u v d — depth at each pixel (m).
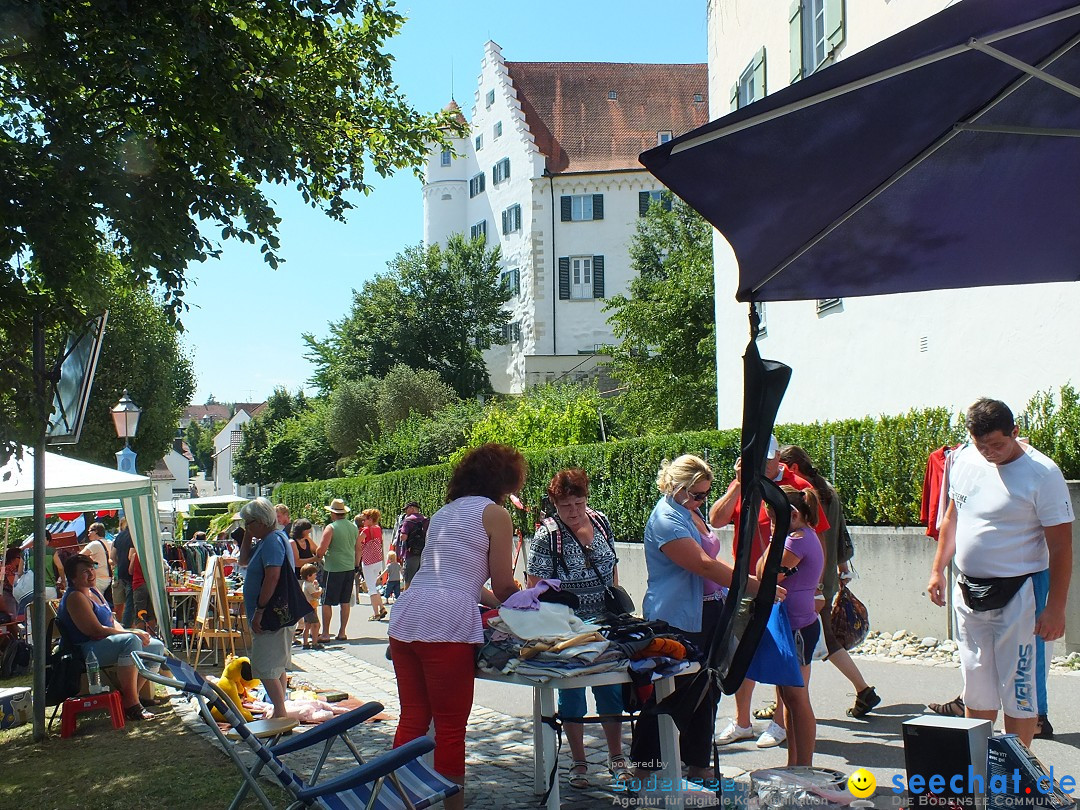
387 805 4.55
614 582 6.21
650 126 53.62
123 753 8.00
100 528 16.69
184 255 8.14
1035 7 3.32
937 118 3.93
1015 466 5.10
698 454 14.23
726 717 7.50
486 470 5.21
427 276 53.84
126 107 8.53
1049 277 5.47
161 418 40.72
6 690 10.09
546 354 51.00
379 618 18.20
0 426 8.05
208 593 12.58
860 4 13.99
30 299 8.12
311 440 52.88
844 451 11.63
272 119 8.97
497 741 7.51
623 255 51.28
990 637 5.19
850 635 7.31
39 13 7.04
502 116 54.47
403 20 10.57
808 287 5.02
